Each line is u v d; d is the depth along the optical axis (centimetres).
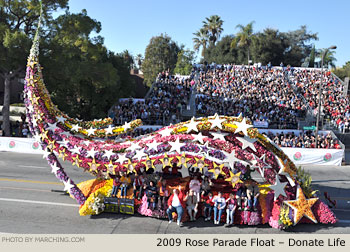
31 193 1387
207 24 7531
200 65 4650
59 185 1524
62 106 3438
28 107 1284
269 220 1098
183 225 1094
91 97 3591
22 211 1176
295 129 2917
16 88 4456
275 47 6775
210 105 3353
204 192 1123
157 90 3716
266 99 3506
